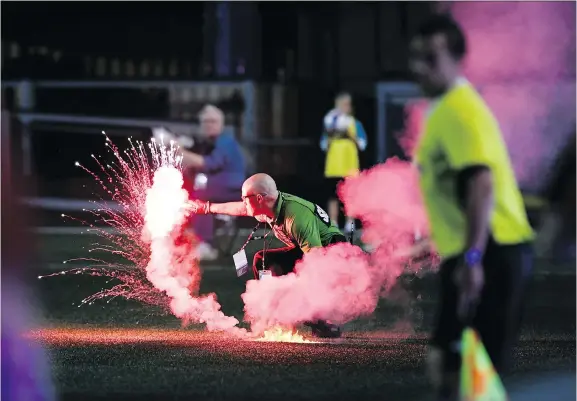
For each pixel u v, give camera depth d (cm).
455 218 1362
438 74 1368
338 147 4519
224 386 1789
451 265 1370
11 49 5675
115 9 5788
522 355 2148
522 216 1384
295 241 2269
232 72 5394
